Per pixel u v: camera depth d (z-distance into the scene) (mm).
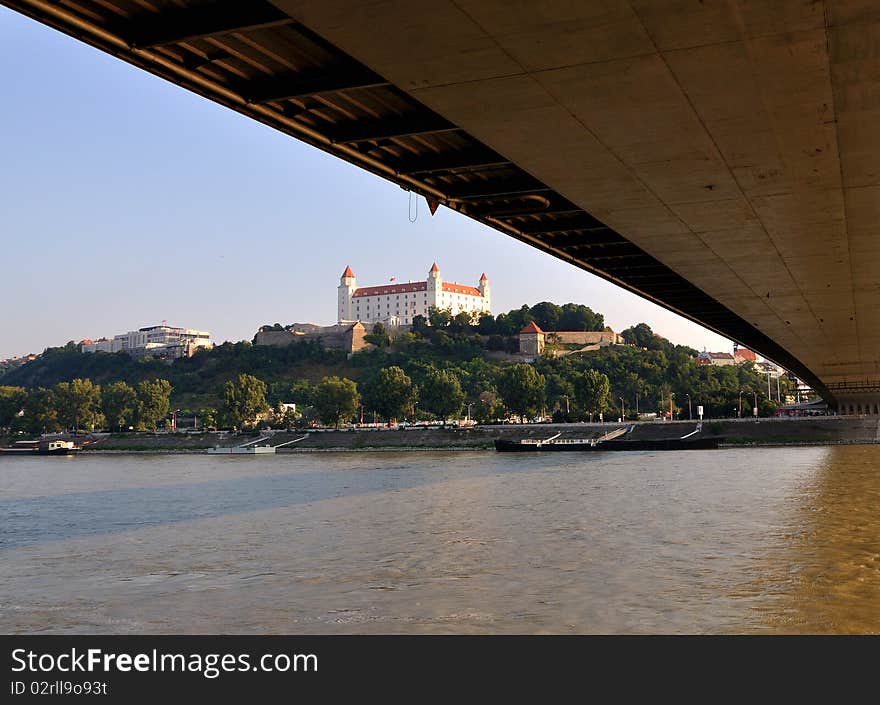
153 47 17703
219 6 16953
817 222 31547
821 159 24516
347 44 17312
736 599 26719
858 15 16172
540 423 181125
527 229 35656
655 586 29000
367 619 26422
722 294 47500
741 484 66000
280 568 35781
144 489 83688
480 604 27562
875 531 39156
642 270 45250
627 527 43906
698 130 22219
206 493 76438
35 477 107750
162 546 43875
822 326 60344
